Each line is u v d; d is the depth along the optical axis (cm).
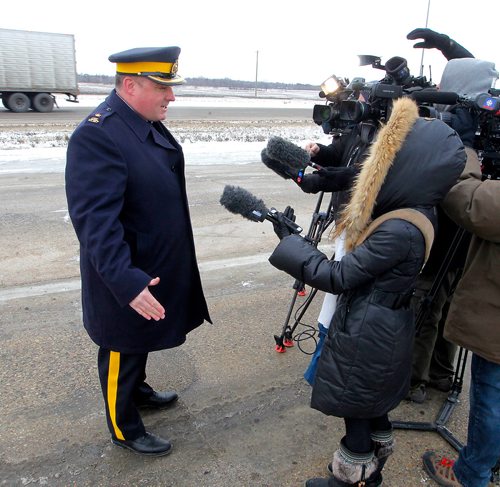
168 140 209
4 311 358
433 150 156
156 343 212
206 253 498
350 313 172
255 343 333
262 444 242
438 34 311
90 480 215
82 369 293
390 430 198
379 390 172
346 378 172
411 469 230
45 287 399
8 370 289
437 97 196
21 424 246
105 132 178
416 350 269
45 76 2284
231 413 263
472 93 215
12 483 212
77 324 344
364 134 216
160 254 203
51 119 1917
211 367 304
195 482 217
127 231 194
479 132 203
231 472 223
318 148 273
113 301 199
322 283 167
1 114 2122
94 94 4297
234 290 414
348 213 171
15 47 2177
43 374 287
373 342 167
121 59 177
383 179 158
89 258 180
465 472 203
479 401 192
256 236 555
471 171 181
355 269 161
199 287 228
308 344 335
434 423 258
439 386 289
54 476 217
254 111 2936
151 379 289
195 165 1025
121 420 220
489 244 179
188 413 262
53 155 1059
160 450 229
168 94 189
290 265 174
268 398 277
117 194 179
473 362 195
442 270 236
